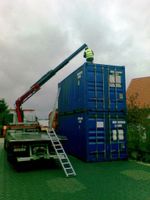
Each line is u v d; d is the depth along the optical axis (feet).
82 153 35.12
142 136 42.86
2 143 69.62
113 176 25.00
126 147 35.86
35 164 32.78
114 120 35.91
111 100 36.14
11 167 31.17
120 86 37.04
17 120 47.01
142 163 32.91
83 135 34.94
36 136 32.94
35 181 23.47
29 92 46.98
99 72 35.96
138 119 46.52
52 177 25.09
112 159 34.81
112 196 18.40
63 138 32.40
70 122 42.06
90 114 34.53
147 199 17.65
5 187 21.36
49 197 18.37
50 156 29.17
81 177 24.79
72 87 41.16
